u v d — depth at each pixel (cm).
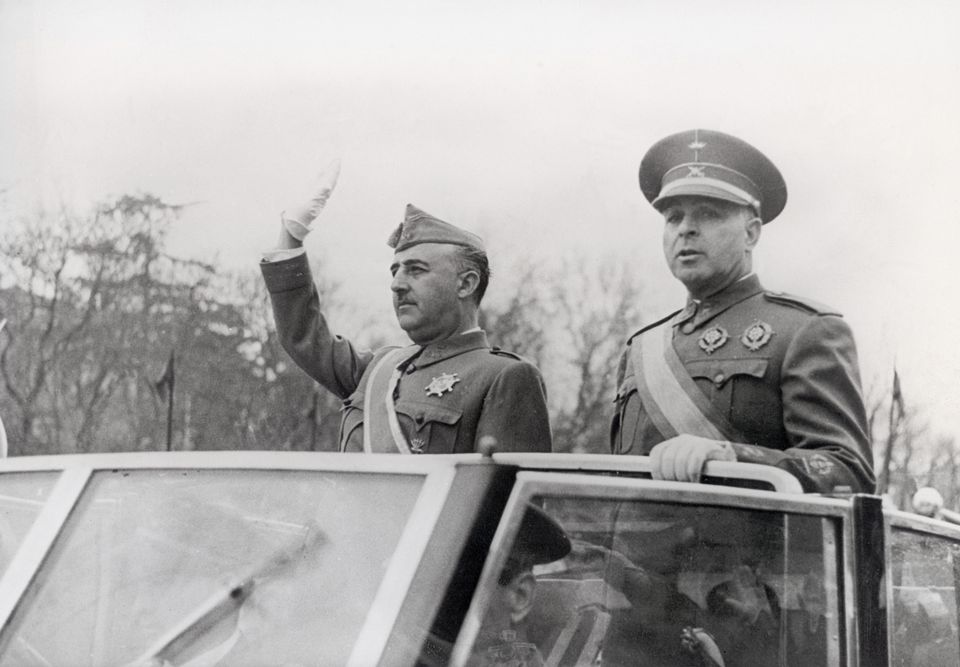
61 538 169
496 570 141
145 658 152
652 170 240
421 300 250
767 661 167
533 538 146
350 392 255
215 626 151
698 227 234
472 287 248
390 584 140
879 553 177
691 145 237
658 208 240
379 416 251
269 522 157
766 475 173
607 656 152
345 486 154
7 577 167
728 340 228
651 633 156
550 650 146
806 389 218
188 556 159
